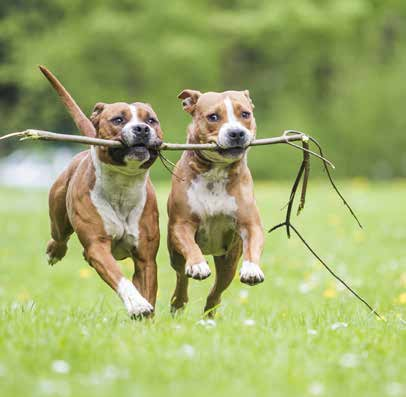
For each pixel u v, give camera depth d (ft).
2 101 144.36
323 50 145.18
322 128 144.97
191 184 29.50
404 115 143.84
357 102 144.97
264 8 140.67
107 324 25.73
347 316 29.81
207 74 140.05
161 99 140.05
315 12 138.92
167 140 137.90
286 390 19.56
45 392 18.75
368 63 147.84
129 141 27.32
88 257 28.53
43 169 149.79
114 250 29.32
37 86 135.95
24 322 25.18
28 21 143.23
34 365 21.02
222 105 28.99
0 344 22.71
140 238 28.78
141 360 21.35
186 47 135.54
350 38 146.30
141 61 138.41
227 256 31.65
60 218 31.22
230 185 29.55
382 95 144.36
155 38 138.51
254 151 142.00
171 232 29.91
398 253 51.34
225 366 21.15
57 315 27.81
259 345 23.02
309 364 21.45
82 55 138.31
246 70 147.13
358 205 69.72
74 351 21.97
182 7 138.92
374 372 21.01
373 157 145.48
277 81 147.33
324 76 149.69
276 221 61.72
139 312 26.63
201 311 34.91
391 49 151.64
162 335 23.84
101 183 28.35
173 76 139.54
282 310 35.17
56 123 142.10
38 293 41.91
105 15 137.39
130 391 18.93
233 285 44.14
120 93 138.92
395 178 145.07
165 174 136.98
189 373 20.52
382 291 40.65
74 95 137.59
